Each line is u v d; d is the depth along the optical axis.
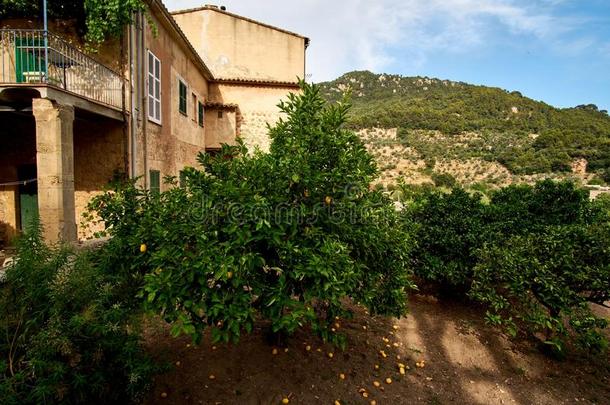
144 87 8.72
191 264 2.74
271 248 3.21
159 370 3.08
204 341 4.45
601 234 4.73
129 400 2.91
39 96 6.11
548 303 4.70
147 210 3.26
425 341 5.22
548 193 7.56
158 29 9.73
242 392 3.62
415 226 5.65
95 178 8.11
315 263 2.89
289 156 3.34
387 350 4.83
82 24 8.09
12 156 8.55
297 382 3.88
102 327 2.43
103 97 7.95
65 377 2.38
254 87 15.96
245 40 16.50
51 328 2.27
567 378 4.58
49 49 6.49
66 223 6.03
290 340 4.61
